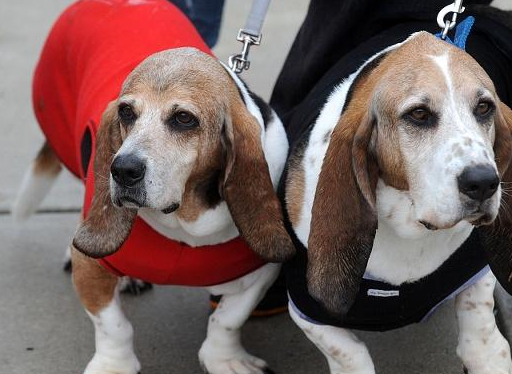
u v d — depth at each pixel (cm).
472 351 332
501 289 400
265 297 397
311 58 404
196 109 312
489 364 329
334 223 303
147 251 338
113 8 408
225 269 343
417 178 281
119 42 384
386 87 289
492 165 268
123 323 353
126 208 321
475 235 318
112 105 333
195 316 414
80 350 395
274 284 392
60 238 484
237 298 357
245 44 379
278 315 409
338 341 327
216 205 330
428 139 279
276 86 432
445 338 388
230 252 340
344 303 305
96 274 347
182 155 311
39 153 462
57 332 408
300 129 346
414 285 317
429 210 277
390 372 370
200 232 331
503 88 348
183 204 325
